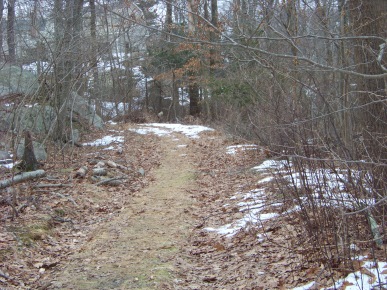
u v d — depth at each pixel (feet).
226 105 60.70
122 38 98.73
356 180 16.78
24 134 39.04
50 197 31.01
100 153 50.93
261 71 35.68
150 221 28.04
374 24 17.92
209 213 29.01
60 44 45.83
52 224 26.63
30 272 20.21
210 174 40.65
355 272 15.12
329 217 17.47
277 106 21.48
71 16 49.78
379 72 17.70
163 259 21.57
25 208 27.94
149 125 80.38
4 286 18.28
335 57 21.02
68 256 22.47
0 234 22.95
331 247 17.24
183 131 70.95
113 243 24.17
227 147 51.83
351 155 16.56
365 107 17.84
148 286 18.49
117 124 80.48
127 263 21.21
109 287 18.58
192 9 15.16
